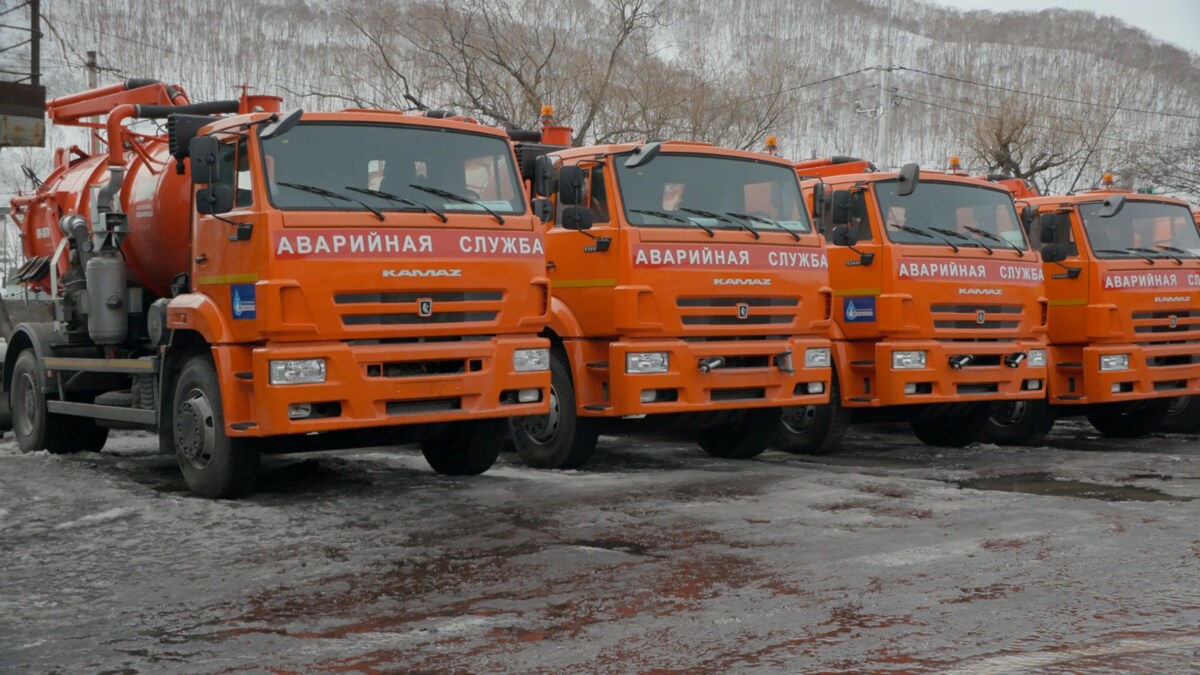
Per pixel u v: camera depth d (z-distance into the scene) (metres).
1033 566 6.20
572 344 10.46
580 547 6.93
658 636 5.05
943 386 11.70
